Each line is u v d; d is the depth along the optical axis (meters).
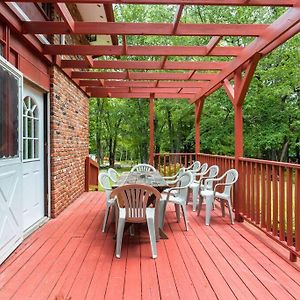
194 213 5.52
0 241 3.08
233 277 2.84
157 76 6.47
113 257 3.34
